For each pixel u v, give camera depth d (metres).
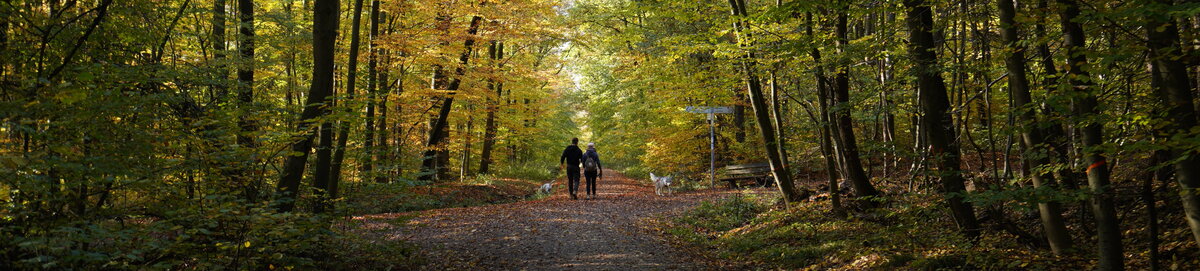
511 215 10.54
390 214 10.41
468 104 17.78
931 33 6.34
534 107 22.53
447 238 8.04
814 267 6.09
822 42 7.08
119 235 3.42
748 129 20.61
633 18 19.70
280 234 4.23
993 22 6.73
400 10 12.26
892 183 10.46
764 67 8.30
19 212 3.27
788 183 9.62
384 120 11.20
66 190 3.57
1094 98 4.39
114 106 3.45
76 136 3.57
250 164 5.11
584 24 20.36
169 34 5.69
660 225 9.67
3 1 3.37
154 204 4.25
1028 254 5.27
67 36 3.99
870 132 14.25
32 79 3.48
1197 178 3.63
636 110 21.80
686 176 20.61
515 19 13.08
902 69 7.48
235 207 4.25
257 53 11.31
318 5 5.79
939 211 7.12
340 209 5.90
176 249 4.02
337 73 13.32
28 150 3.38
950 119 6.55
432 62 12.24
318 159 6.64
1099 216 4.26
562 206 12.16
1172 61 3.66
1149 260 4.38
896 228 6.73
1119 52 3.84
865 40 7.14
